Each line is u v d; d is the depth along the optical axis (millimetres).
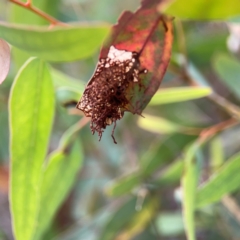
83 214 562
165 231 494
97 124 333
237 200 499
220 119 525
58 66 543
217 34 500
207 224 500
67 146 431
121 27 326
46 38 305
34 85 365
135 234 501
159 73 331
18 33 305
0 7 528
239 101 537
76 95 404
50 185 430
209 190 393
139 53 329
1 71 324
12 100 363
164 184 457
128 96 330
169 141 462
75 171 437
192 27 523
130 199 484
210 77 539
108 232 492
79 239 503
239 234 495
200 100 531
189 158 401
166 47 331
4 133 557
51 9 471
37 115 372
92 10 538
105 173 565
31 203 380
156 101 401
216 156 455
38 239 433
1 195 679
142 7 326
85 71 543
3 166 561
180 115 518
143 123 464
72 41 307
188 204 384
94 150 548
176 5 299
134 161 532
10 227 659
